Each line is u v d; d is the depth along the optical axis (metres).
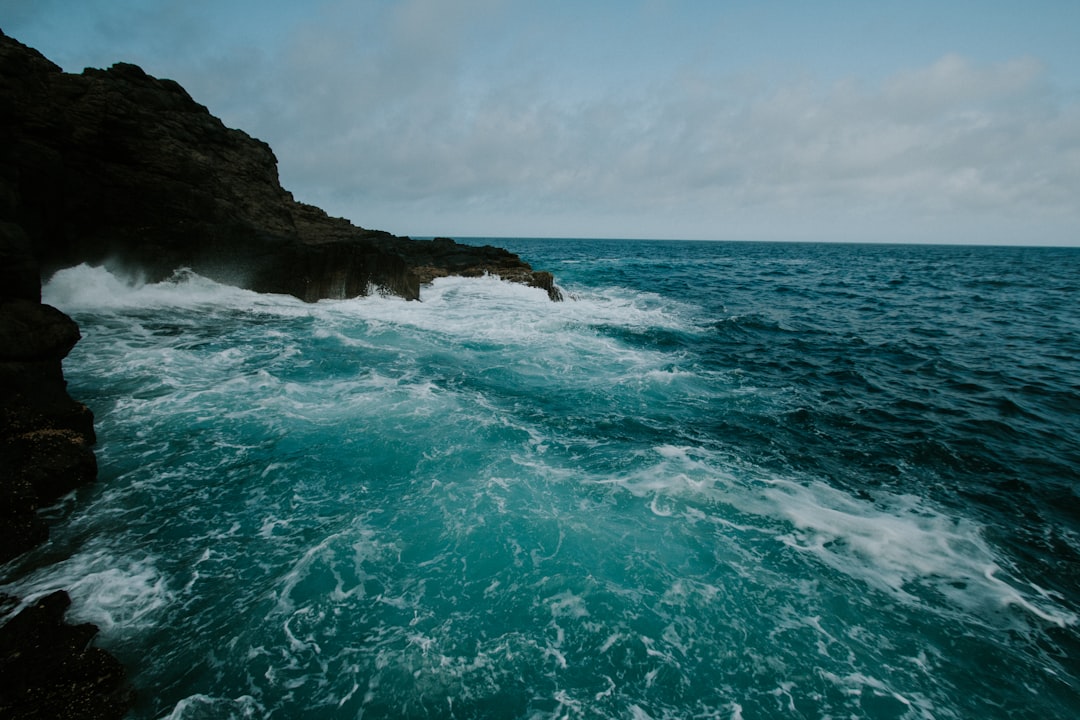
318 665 4.72
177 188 18.14
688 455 8.87
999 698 4.55
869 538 6.70
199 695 4.41
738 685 4.60
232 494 7.27
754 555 6.30
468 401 10.85
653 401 11.46
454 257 29.91
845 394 12.42
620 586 5.73
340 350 13.88
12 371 6.78
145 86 20.61
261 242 19.72
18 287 7.30
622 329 18.31
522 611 5.36
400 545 6.33
